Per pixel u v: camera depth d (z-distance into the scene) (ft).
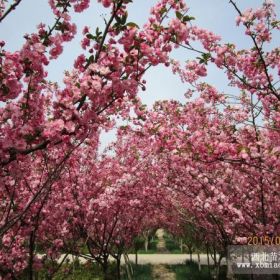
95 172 29.04
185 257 74.33
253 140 21.89
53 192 24.23
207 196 27.45
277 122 20.53
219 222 27.20
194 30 18.06
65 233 24.07
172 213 38.29
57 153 20.90
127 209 31.99
